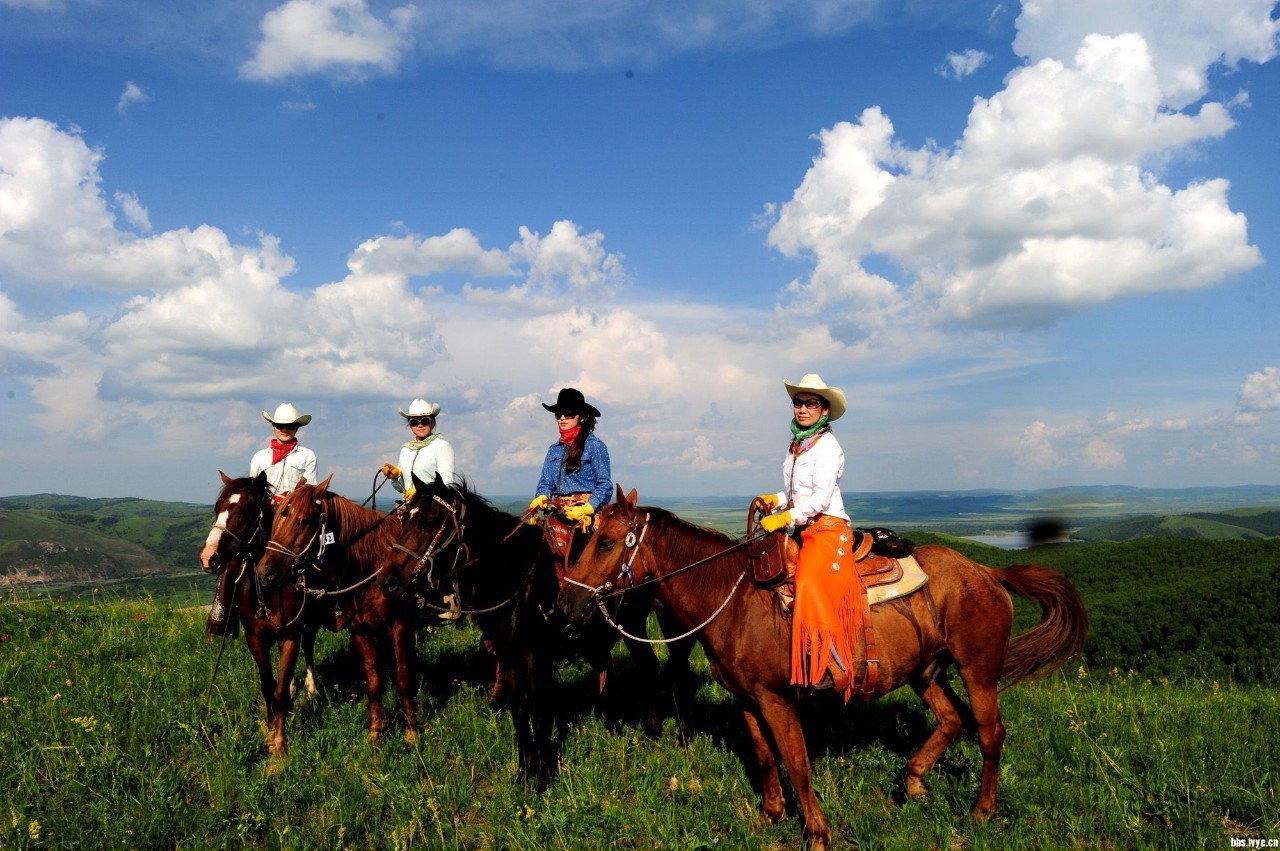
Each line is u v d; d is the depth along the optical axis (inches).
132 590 567.8
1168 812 212.7
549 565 256.4
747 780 241.0
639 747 270.4
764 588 209.3
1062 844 200.8
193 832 209.2
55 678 328.8
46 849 195.5
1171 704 343.9
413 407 323.9
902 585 214.5
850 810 223.0
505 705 308.7
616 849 204.7
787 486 223.1
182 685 323.0
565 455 275.1
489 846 208.1
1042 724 298.4
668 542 220.5
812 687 200.7
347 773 244.5
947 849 200.2
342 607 285.4
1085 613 233.5
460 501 249.3
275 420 317.4
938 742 232.5
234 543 267.4
